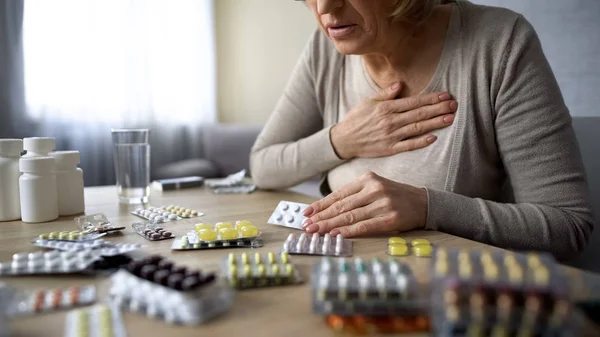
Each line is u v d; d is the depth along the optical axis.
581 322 0.35
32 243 0.60
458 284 0.32
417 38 0.90
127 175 0.93
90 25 2.44
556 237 0.70
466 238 0.72
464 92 0.85
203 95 2.77
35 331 0.36
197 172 2.31
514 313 0.30
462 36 0.87
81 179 0.83
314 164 1.00
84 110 2.45
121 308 0.40
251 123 2.72
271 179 1.06
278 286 0.46
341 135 0.96
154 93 2.68
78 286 0.46
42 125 2.35
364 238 0.65
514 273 0.32
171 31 2.68
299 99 1.12
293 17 2.47
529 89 0.79
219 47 2.86
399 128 0.91
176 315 0.37
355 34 0.81
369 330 0.35
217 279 0.42
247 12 2.71
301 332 0.36
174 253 0.58
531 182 0.78
